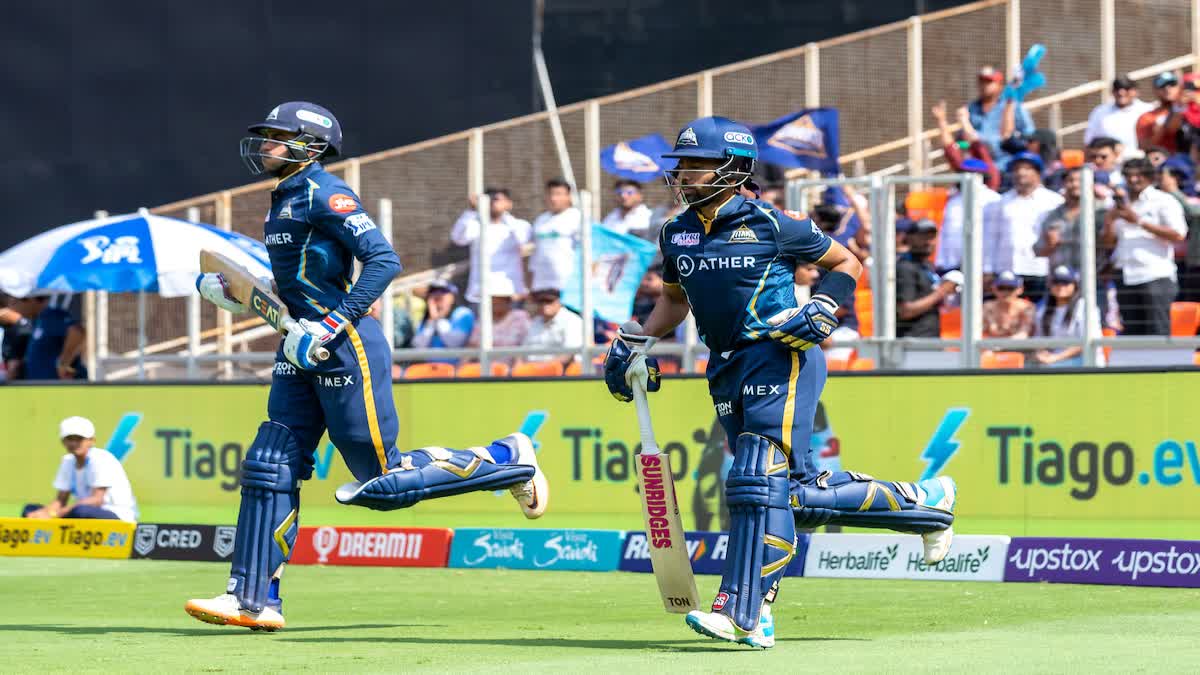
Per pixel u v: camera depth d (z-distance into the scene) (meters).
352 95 61.44
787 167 43.97
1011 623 23.92
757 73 47.19
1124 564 29.69
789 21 58.44
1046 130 46.16
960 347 38.00
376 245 22.86
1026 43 47.03
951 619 24.62
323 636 22.52
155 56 62.03
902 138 46.94
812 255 20.83
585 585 30.92
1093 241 37.28
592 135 46.00
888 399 34.50
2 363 50.59
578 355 42.41
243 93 61.56
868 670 17.52
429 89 60.97
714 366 21.31
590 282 41.62
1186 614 25.02
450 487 24.00
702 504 35.53
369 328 23.23
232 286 24.00
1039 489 33.22
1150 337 37.25
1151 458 32.22
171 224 42.56
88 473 39.78
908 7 57.19
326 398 23.17
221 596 23.16
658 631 23.17
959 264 39.66
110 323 47.75
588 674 17.41
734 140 20.52
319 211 22.92
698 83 46.88
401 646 21.05
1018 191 39.00
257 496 23.31
